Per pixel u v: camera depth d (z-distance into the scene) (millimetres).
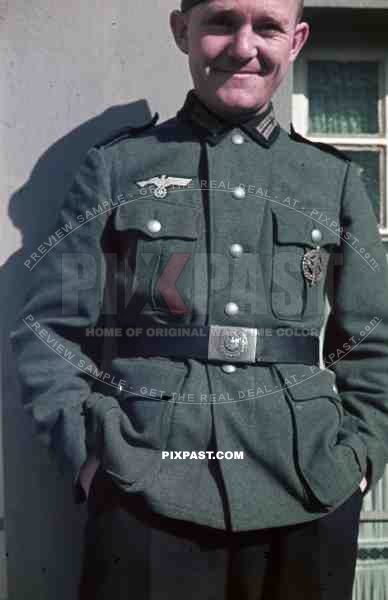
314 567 1841
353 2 2438
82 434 1821
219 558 1814
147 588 1798
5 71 2303
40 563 2279
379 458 1922
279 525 1801
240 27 1891
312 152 2012
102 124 2322
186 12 1972
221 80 1912
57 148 2309
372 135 2602
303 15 2508
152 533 1800
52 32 2314
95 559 1839
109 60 2326
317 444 1843
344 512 1878
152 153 1957
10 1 2307
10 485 2275
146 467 1785
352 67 2613
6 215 2285
